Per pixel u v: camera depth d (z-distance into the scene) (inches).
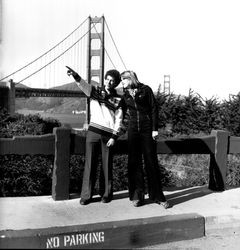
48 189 223.3
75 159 234.2
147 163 167.5
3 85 1679.4
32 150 168.1
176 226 144.7
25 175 214.8
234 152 210.4
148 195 183.9
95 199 177.0
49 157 224.4
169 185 294.0
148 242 139.8
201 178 307.7
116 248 134.4
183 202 180.7
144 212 160.7
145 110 165.3
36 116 410.9
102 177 173.2
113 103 165.8
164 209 166.4
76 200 174.7
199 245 141.4
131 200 171.6
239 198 191.3
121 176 244.7
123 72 165.3
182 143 196.5
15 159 214.8
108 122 164.4
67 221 144.9
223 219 159.2
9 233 123.2
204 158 348.2
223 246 140.9
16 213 151.7
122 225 135.4
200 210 166.7
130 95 163.9
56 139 170.7
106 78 165.6
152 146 166.4
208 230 156.2
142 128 164.9
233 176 287.7
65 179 173.9
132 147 167.2
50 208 161.0
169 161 355.6
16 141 165.0
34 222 141.9
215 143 204.8
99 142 166.2
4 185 210.5
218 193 201.5
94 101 165.3
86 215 153.5
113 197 182.2
